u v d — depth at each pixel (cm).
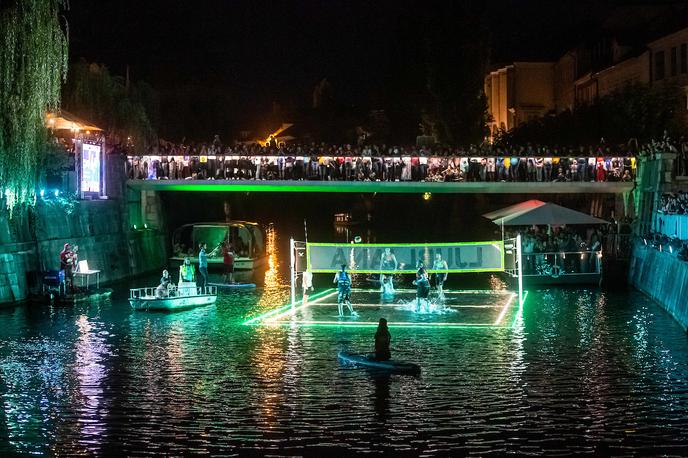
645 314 3516
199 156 5281
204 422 2017
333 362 2602
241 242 5922
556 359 2628
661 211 4188
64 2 3809
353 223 9019
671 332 3086
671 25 5581
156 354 2744
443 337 2989
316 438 1898
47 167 4172
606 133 5719
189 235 6475
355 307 3781
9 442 1898
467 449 1825
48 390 2305
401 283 4919
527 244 4688
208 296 3881
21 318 3466
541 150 5147
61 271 3925
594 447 1836
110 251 4928
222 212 7750
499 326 3216
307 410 2100
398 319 3397
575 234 4816
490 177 5144
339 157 5178
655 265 3984
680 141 4953
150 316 3528
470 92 6900
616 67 6356
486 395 2219
